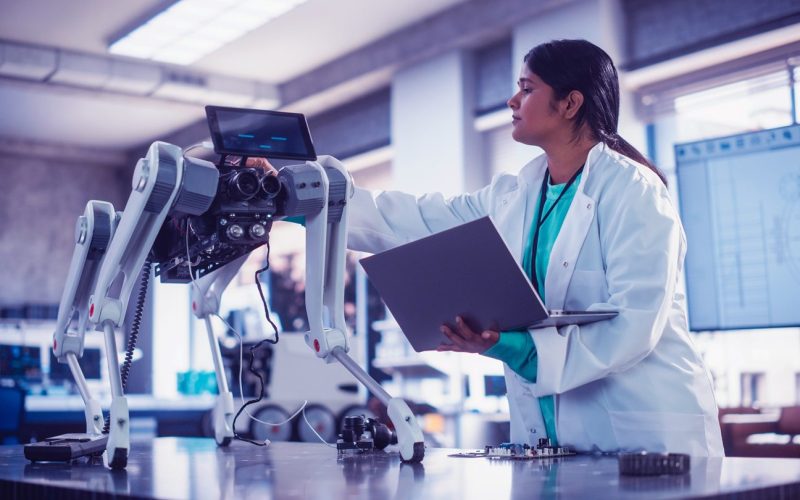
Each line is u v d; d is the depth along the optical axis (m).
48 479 1.12
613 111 1.69
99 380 6.55
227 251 1.54
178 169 1.32
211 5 5.69
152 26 6.04
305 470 1.21
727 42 4.74
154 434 5.96
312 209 1.44
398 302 1.46
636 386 1.46
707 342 5.13
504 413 5.51
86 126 8.41
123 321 1.40
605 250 1.54
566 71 1.64
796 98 4.53
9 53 6.33
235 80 7.27
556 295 1.58
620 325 1.40
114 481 1.08
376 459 1.39
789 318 3.97
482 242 1.24
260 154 1.40
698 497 0.84
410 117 6.57
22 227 9.22
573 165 1.68
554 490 0.91
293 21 6.16
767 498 0.91
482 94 6.23
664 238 1.46
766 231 4.06
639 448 1.44
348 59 6.86
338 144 7.55
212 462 1.38
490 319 1.35
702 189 4.27
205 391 6.97
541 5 5.49
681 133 5.13
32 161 9.32
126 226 1.36
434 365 6.05
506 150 6.14
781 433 4.49
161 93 7.12
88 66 6.62
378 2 5.89
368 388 1.39
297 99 7.33
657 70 5.07
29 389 6.38
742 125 4.75
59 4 5.77
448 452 1.50
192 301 1.87
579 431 1.49
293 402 4.82
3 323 7.75
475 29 5.90
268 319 1.61
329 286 1.51
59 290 9.32
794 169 4.00
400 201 1.91
